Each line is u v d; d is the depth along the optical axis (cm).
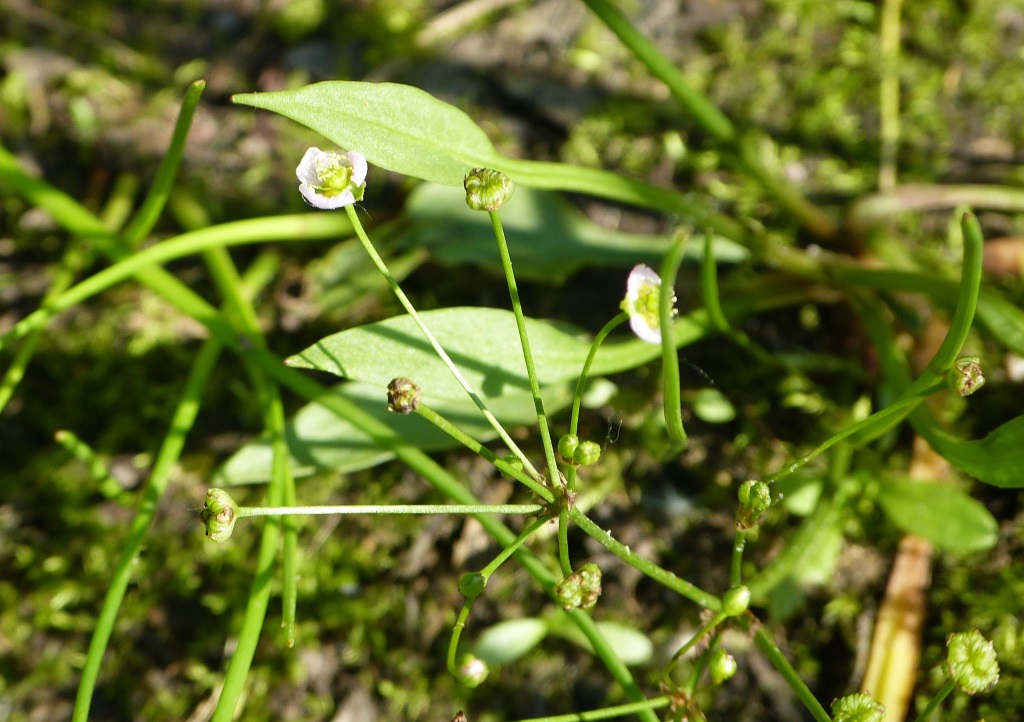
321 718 21
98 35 28
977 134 26
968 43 27
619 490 23
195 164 26
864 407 23
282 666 22
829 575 21
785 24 27
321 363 19
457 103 27
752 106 26
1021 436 18
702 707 21
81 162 27
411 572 22
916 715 21
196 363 22
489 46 28
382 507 17
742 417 23
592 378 23
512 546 17
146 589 22
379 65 27
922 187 24
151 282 22
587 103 27
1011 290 23
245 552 23
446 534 22
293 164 26
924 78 26
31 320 21
